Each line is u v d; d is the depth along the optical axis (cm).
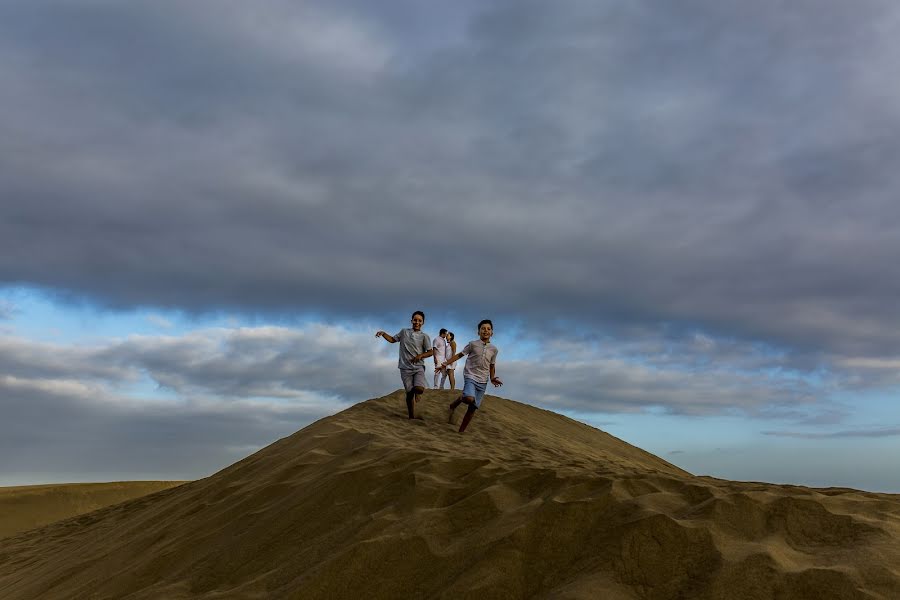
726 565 325
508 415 1078
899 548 326
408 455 574
